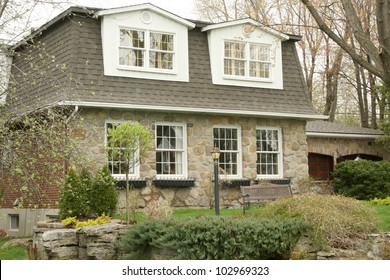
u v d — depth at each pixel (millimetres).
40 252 13664
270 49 21094
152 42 19062
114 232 12992
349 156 25594
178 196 18719
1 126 11852
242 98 20219
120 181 17547
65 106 14805
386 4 11336
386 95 25500
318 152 24297
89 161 12797
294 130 21062
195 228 11047
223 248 10898
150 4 18828
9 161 11883
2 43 13031
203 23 20125
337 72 31609
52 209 17000
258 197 16891
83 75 17719
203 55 20078
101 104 17125
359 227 11805
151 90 18672
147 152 18203
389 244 11578
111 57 18266
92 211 14359
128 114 18062
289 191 17422
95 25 18453
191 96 19312
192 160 19047
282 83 21281
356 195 20797
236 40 20453
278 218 11836
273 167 20734
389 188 20531
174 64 19297
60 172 15102
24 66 19750
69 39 18188
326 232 11531
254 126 20266
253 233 10992
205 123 19391
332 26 29031
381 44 11359
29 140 12062
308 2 11984
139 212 16516
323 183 22047
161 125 18750
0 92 13086
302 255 11234
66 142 12711
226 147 19828
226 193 19609
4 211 18922
